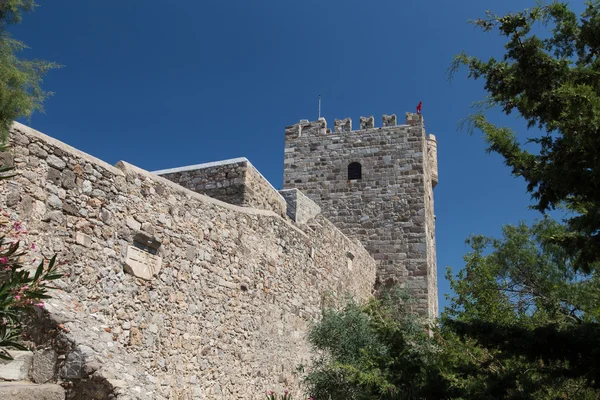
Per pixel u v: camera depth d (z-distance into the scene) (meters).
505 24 8.73
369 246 26.41
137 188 10.49
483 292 20.95
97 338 7.96
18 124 8.44
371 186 27.58
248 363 12.96
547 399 9.73
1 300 5.43
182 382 10.74
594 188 8.21
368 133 28.67
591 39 8.90
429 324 17.69
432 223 29.33
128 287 9.88
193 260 11.65
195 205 12.02
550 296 16.50
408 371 10.99
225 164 15.70
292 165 29.27
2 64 6.43
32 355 7.51
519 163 9.26
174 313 10.87
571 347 8.43
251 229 13.99
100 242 9.48
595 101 7.53
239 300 12.98
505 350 9.23
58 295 8.42
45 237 8.54
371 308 18.05
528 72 8.79
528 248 22.27
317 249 18.11
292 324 15.41
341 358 13.84
